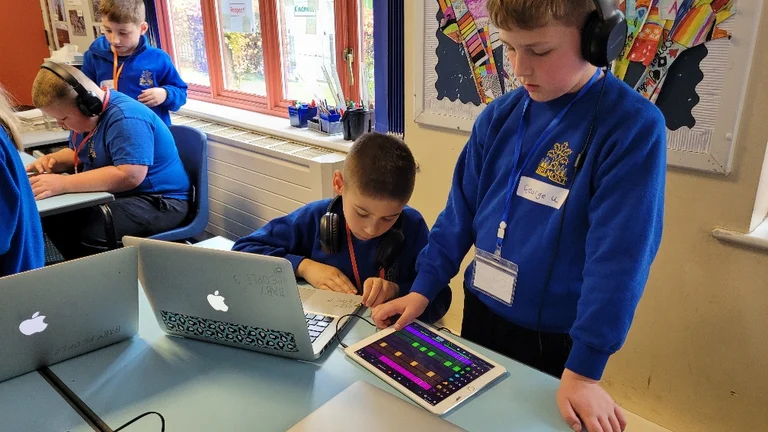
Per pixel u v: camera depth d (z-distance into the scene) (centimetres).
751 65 127
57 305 92
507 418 83
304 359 97
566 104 95
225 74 331
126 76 277
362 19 244
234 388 91
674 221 149
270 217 266
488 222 106
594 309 83
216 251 90
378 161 114
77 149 233
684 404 161
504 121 106
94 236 221
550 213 96
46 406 87
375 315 105
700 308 151
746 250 139
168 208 234
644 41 140
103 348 103
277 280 87
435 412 83
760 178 133
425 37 188
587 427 79
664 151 87
